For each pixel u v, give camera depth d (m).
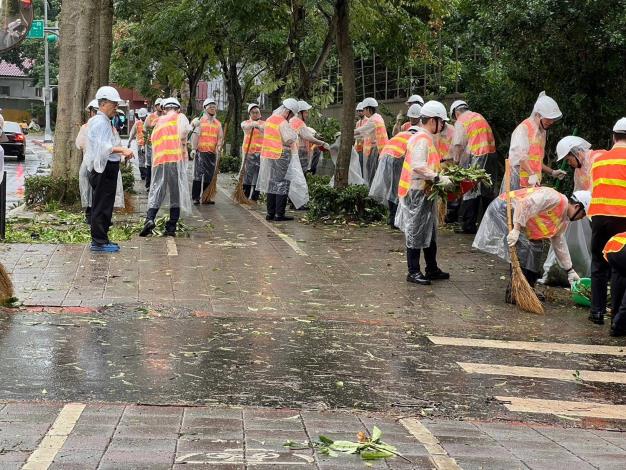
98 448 4.66
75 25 16.69
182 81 32.91
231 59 28.39
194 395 5.92
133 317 8.23
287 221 15.83
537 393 6.52
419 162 10.25
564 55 12.57
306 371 6.75
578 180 10.28
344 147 16.34
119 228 13.74
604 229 8.80
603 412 6.11
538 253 9.73
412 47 19.36
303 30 22.81
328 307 9.16
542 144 11.48
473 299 9.85
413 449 4.92
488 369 7.13
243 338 7.68
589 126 12.82
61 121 16.77
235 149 29.77
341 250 12.60
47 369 6.40
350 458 4.68
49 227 13.80
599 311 9.02
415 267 10.55
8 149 34.91
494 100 15.00
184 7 22.12
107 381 6.16
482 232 9.90
